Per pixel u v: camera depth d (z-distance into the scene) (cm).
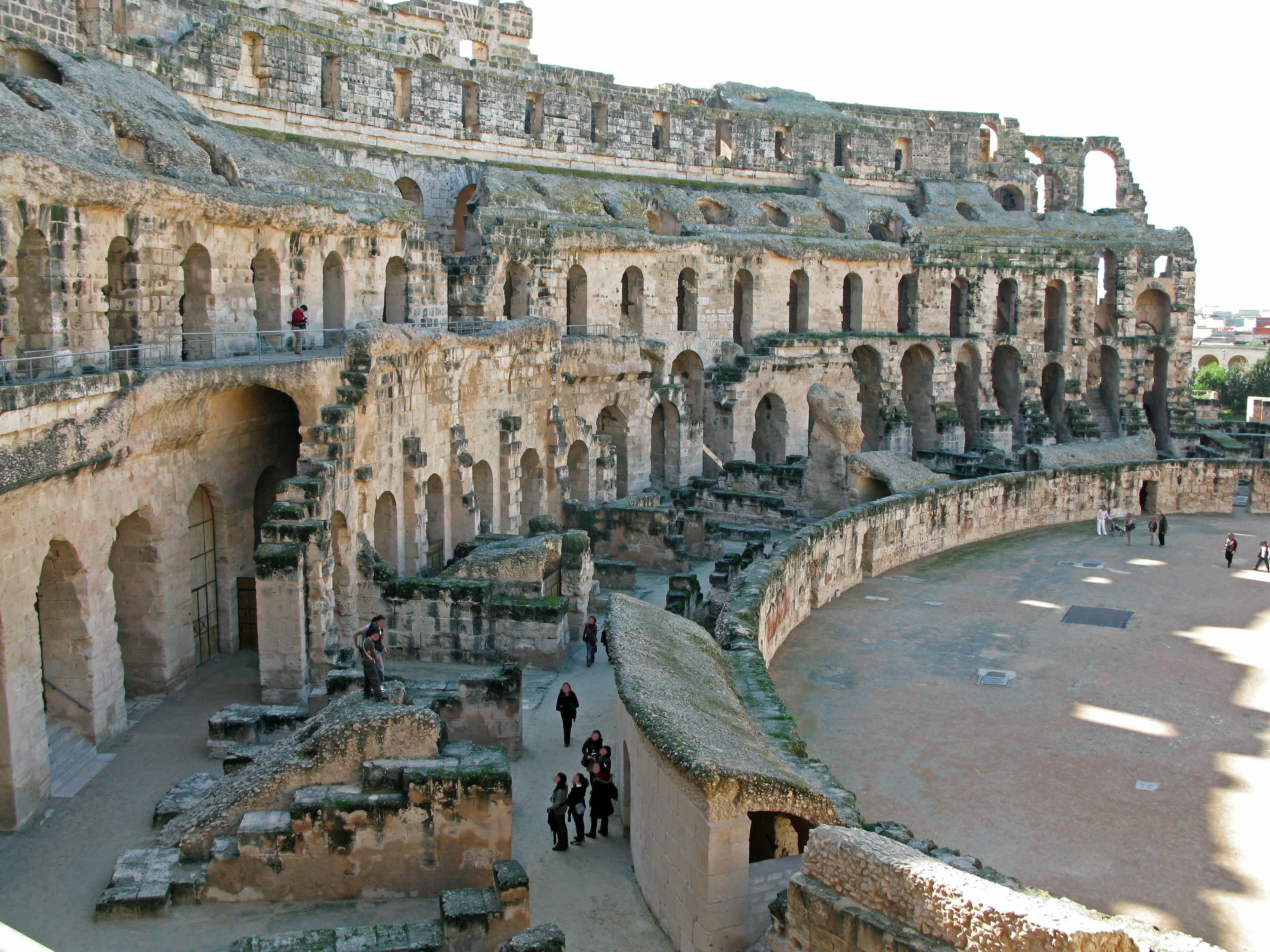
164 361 3177
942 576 4909
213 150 4072
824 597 4412
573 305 5925
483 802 2062
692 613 3841
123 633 3042
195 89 4722
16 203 2545
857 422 5578
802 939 1617
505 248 5250
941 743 2988
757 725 2295
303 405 3300
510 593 3409
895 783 2731
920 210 8644
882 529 4916
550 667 3294
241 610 3522
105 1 4222
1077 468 6134
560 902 2055
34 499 2384
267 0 5638
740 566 4341
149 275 3105
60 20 3934
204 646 3388
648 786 2033
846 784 2714
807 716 3175
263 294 3797
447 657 3322
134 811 2395
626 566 4247
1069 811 2588
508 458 4509
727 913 1738
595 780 2334
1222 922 2120
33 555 2383
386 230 4369
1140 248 8481
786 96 8806
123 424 2709
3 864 2172
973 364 8019
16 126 2988
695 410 6675
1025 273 8106
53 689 2666
